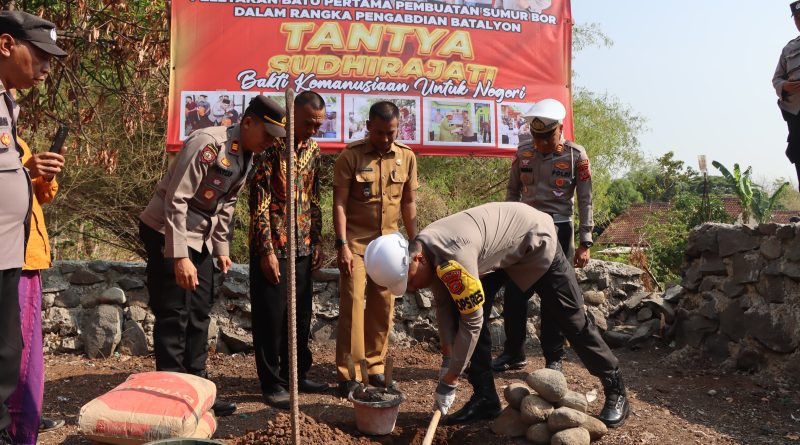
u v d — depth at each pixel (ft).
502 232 11.93
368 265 11.12
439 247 11.23
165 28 23.79
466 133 20.38
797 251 15.93
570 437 11.79
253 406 14.30
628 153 47.16
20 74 9.81
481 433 13.01
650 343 19.98
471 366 13.56
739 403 15.07
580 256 16.65
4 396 9.77
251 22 19.29
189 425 10.75
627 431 13.02
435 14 20.26
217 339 18.61
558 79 20.98
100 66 26.73
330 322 19.15
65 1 24.22
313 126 13.56
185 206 12.14
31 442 11.03
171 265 12.63
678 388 16.17
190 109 18.99
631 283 21.01
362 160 14.61
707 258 18.88
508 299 17.12
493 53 20.59
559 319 12.93
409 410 14.35
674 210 51.03
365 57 19.88
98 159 25.71
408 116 20.13
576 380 16.19
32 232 11.07
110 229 40.81
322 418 13.44
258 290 13.93
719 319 18.13
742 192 46.29
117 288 18.24
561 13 21.09
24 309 10.89
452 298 11.91
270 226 13.80
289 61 19.47
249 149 12.51
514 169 17.15
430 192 39.40
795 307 16.10
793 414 14.39
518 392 12.94
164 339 12.80
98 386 15.71
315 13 19.60
